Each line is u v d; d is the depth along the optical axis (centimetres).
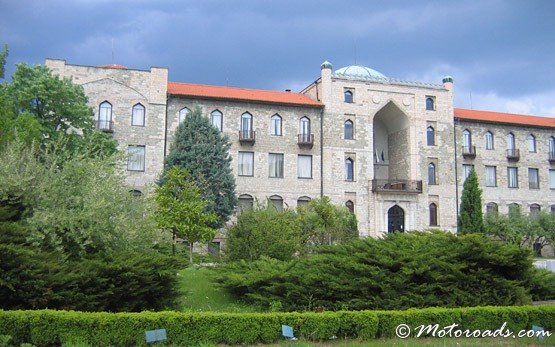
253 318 1597
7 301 1645
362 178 5647
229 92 5512
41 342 1440
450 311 1733
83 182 2028
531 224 5588
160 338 1464
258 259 2667
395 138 6231
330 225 3872
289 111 5541
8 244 1677
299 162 5503
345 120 5691
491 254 2059
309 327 1630
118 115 5025
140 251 2100
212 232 3409
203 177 4559
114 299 1820
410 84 5962
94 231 1914
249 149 5372
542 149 6419
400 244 2244
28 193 1883
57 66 4922
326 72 5688
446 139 6025
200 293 2377
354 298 2016
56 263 1711
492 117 6359
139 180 4975
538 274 2403
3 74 3158
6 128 2925
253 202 5025
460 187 5994
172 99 5209
